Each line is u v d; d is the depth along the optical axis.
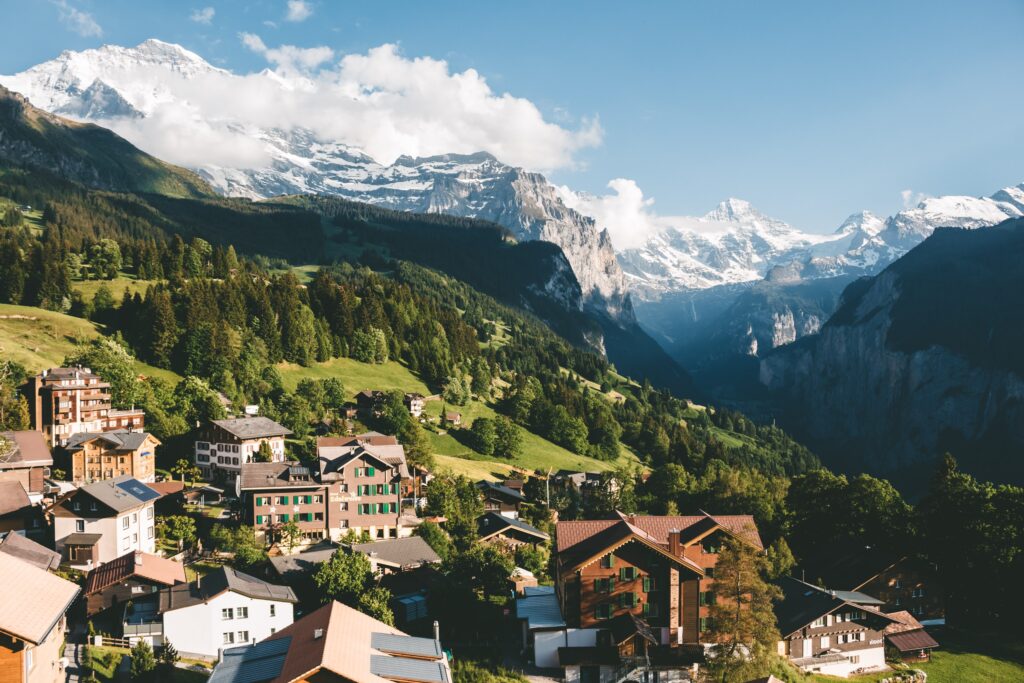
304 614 86.06
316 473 120.25
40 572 60.94
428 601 87.75
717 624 76.50
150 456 138.62
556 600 88.69
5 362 160.00
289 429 173.50
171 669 69.81
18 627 51.41
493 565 100.06
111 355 172.00
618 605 81.44
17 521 100.00
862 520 121.25
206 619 76.56
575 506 167.62
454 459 192.62
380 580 95.25
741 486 146.38
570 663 76.62
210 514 119.69
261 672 53.84
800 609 93.06
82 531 96.00
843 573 106.38
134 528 100.38
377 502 120.50
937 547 111.88
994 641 101.06
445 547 113.19
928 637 96.06
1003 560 102.44
